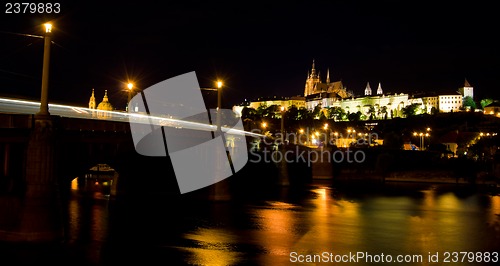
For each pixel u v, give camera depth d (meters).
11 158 45.81
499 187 121.25
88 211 67.75
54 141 44.25
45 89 43.16
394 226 63.72
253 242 51.69
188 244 49.78
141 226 58.47
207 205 76.06
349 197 96.44
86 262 41.00
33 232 43.00
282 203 84.00
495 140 170.00
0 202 44.78
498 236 57.38
